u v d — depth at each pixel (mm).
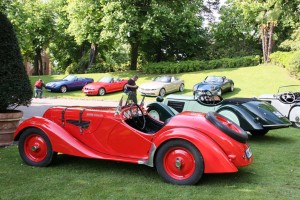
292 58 24938
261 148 7629
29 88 7621
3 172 5328
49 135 5605
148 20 29000
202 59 35844
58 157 6293
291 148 7645
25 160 5781
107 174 5344
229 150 4824
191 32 34781
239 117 8211
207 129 4906
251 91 23328
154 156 5066
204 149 4738
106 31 29172
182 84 24953
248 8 31672
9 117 7203
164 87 23141
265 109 8453
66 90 25844
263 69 28469
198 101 9398
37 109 15227
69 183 4867
